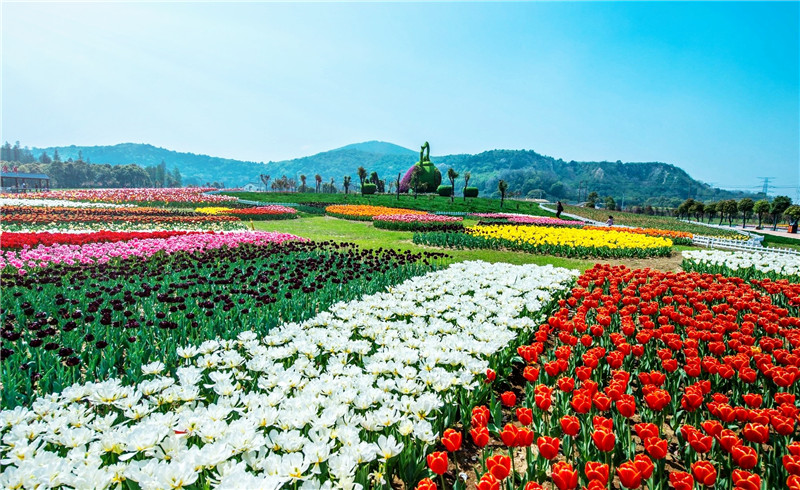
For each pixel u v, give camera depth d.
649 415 4.77
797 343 6.02
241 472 2.94
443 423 4.51
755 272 13.67
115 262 13.07
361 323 6.81
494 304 8.40
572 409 4.80
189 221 27.25
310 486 2.98
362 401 4.11
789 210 59.59
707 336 6.00
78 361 5.25
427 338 6.18
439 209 51.31
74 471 2.99
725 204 69.06
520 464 4.40
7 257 12.78
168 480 2.85
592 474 2.90
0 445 3.70
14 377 5.09
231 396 4.46
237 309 8.11
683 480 2.91
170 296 8.45
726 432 3.49
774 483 3.74
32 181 128.25
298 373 4.63
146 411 3.94
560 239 19.75
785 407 3.93
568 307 9.80
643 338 5.73
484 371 5.11
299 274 11.00
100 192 48.88
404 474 3.79
